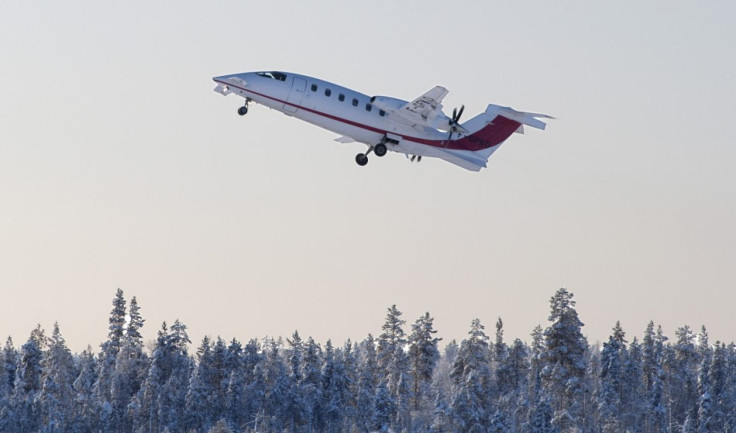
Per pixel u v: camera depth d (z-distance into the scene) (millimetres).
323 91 151500
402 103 151500
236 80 149375
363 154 157250
